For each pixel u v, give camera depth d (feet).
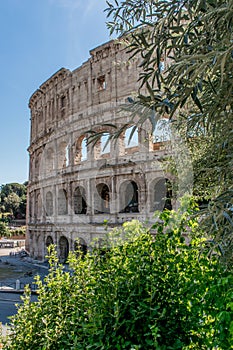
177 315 19.79
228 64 12.85
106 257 21.54
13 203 406.82
